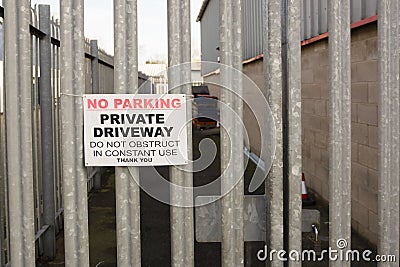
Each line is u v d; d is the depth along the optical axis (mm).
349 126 1487
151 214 5234
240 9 1432
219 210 1579
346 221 1508
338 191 1497
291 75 1476
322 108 5457
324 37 5148
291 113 1484
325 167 5391
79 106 1419
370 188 4066
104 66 8234
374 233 3979
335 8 1459
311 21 5828
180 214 1467
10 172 1415
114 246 4195
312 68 5848
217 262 3719
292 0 1465
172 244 1474
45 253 3861
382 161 1526
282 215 1498
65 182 1435
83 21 1409
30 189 1430
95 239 4406
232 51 1443
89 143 1427
